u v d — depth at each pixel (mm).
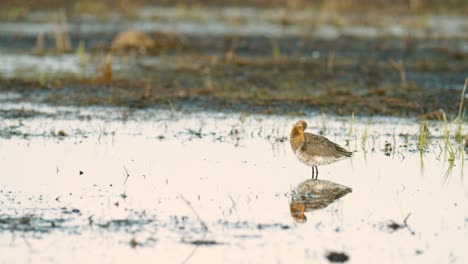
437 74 23703
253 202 12242
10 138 16156
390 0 40875
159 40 29016
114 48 28156
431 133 17016
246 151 15438
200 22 34812
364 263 9945
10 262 9852
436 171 14102
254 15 37094
